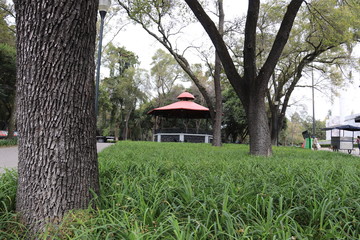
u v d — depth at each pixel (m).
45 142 2.47
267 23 18.38
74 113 2.58
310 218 2.40
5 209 2.55
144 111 48.03
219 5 16.84
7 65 19.14
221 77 23.56
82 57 2.62
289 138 59.97
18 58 2.57
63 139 2.51
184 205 2.56
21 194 2.52
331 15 12.55
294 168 4.62
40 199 2.44
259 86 8.95
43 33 2.45
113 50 41.97
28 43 2.47
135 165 4.32
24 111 2.52
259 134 9.04
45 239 2.00
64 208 2.46
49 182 2.45
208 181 3.35
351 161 7.43
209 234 2.01
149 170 3.89
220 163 5.31
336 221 2.24
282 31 8.34
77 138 2.60
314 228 2.26
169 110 28.59
